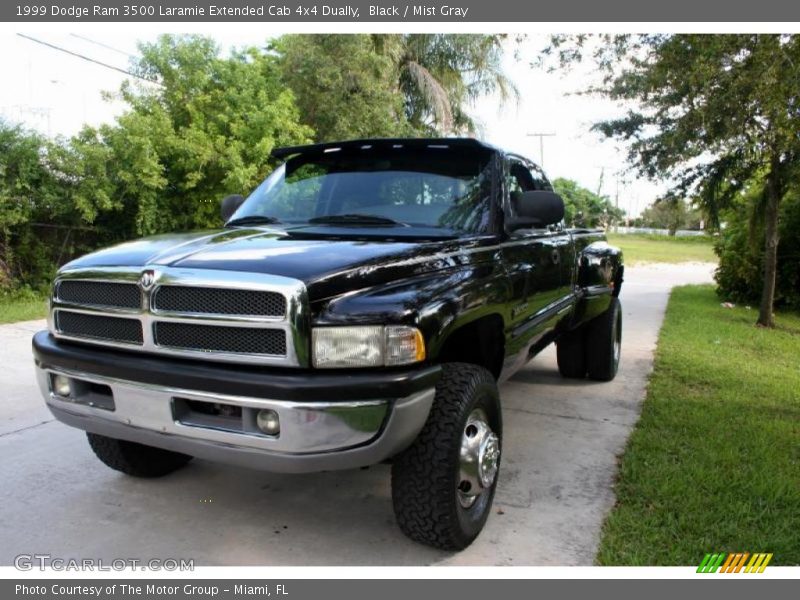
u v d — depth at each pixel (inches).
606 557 110.5
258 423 92.2
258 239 114.3
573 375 239.3
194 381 93.1
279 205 146.5
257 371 92.4
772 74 200.7
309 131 556.4
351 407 89.8
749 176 393.4
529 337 147.7
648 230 2974.9
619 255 232.8
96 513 126.5
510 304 130.0
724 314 434.0
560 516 126.8
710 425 179.8
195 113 505.4
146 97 512.4
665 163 351.3
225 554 112.3
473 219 135.1
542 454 160.2
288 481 143.2
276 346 91.6
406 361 94.2
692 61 227.5
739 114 235.9
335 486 140.9
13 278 425.4
